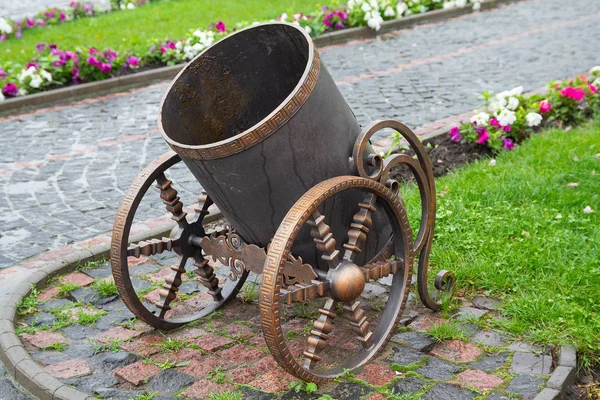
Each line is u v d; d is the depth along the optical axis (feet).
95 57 35.04
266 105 13.65
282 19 40.50
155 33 43.65
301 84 11.41
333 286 11.86
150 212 20.26
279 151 11.51
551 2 51.78
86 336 14.02
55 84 34.42
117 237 13.21
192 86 13.05
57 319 14.67
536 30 42.88
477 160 22.30
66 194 21.90
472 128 23.85
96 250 17.26
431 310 14.33
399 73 34.47
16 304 14.87
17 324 14.46
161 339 13.84
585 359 12.69
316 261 12.70
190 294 15.69
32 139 27.53
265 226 12.57
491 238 16.55
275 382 12.25
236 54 13.08
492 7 50.96
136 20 48.16
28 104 32.17
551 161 21.21
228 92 13.34
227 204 12.42
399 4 47.14
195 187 21.99
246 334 13.92
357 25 43.96
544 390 11.60
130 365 12.92
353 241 12.21
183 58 38.06
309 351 11.92
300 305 14.76
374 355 12.52
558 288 14.58
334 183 11.59
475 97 30.09
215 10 50.03
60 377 12.62
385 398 11.69
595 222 17.38
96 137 27.48
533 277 15.11
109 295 15.60
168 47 38.06
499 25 44.80
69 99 33.22
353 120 12.69
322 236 11.75
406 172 21.84
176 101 12.92
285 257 11.08
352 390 11.90
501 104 24.32
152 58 37.65
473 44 40.01
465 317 13.98
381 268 12.81
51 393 11.91
